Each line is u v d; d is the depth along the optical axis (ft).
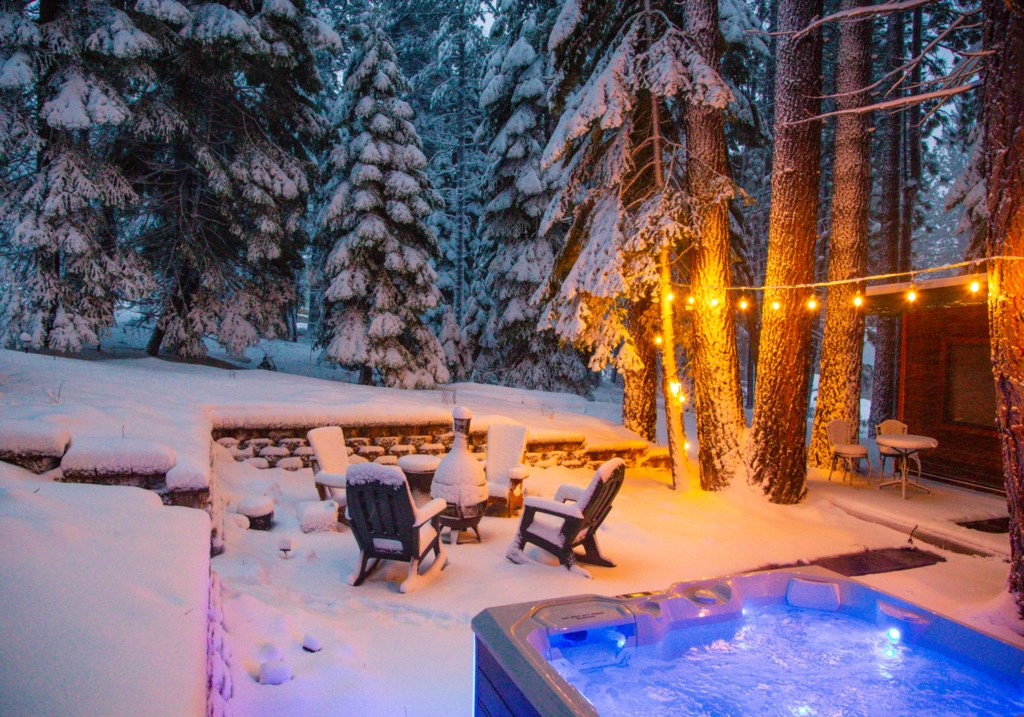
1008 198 15.02
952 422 32.76
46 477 15.49
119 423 20.07
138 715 5.06
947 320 33.22
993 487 30.30
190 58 40.09
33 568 7.59
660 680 11.30
